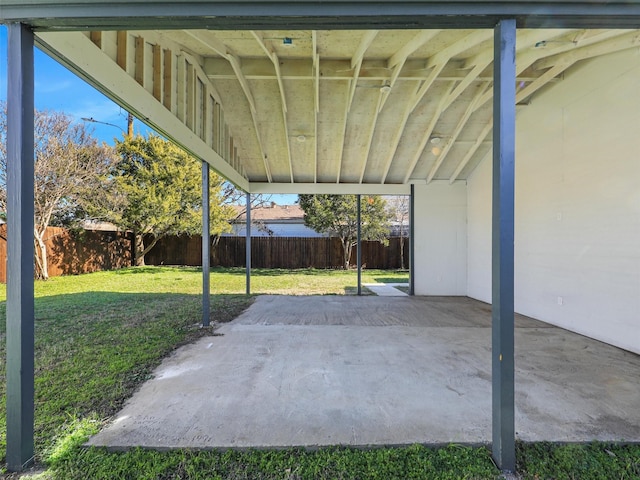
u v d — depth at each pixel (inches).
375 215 540.4
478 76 186.1
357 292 338.6
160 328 190.4
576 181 185.8
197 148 180.4
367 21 74.4
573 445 81.4
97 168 425.7
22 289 74.3
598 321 171.2
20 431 73.6
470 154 280.7
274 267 581.0
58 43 84.6
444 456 77.5
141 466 74.4
